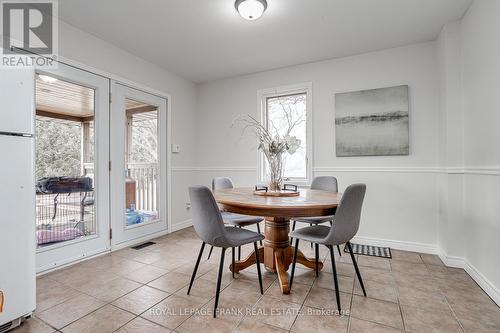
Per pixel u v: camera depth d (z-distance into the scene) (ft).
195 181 13.69
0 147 4.67
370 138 9.81
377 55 9.87
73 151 8.32
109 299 5.79
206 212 5.32
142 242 10.31
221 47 9.61
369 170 9.91
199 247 9.64
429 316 5.15
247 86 12.45
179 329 4.72
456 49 7.85
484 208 6.36
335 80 10.57
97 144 8.73
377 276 7.04
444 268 7.63
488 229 6.14
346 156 10.28
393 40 9.08
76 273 7.22
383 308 5.44
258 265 6.08
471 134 7.11
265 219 7.47
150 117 11.10
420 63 9.25
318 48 9.68
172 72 12.10
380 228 9.73
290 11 7.34
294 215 5.43
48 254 7.32
